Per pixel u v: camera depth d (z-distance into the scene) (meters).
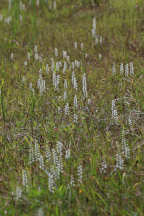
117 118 4.23
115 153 3.77
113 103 4.17
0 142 4.28
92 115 4.59
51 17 9.61
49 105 4.96
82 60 6.67
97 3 9.64
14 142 4.25
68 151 3.59
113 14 8.48
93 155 3.71
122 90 5.16
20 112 5.15
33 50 7.70
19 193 3.15
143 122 4.33
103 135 4.17
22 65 7.08
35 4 10.49
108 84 5.57
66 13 9.66
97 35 7.58
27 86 5.99
